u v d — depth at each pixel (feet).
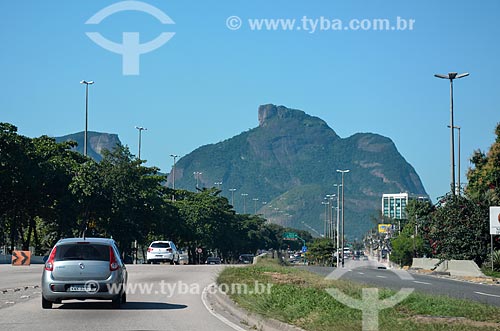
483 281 143.13
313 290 78.07
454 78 183.93
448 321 54.80
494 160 205.05
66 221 235.40
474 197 183.01
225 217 391.86
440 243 182.80
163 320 60.54
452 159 184.85
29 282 106.63
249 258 461.37
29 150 221.66
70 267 67.46
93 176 232.73
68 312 66.13
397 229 413.80
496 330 49.42
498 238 174.70
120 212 243.19
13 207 229.45
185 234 336.70
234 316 64.80
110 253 68.90
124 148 250.37
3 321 58.85
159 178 265.95
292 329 50.26
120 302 69.67
